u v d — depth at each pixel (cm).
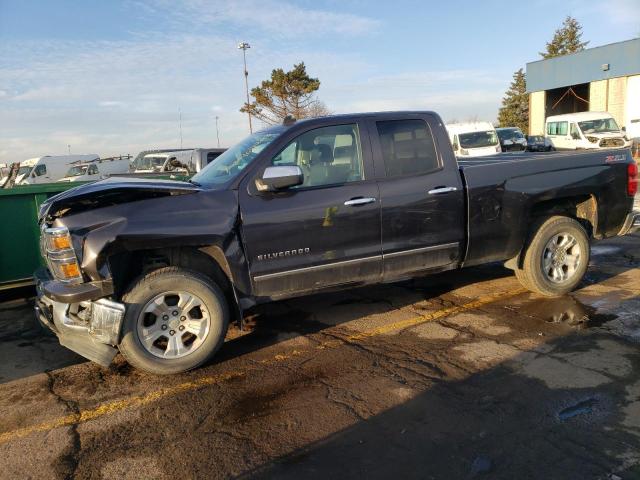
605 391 370
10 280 639
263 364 445
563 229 562
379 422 346
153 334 416
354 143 482
